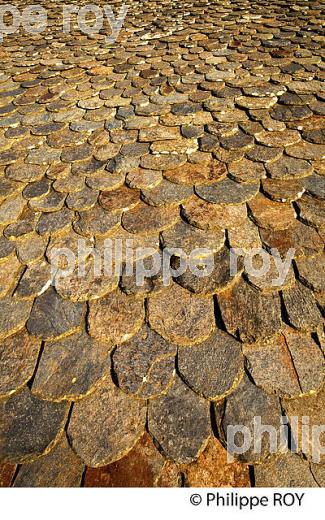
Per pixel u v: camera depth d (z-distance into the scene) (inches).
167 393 55.3
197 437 51.4
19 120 113.5
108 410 54.6
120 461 50.6
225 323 60.6
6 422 55.1
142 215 77.4
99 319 63.3
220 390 54.8
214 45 137.3
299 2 163.2
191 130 96.4
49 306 66.0
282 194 76.4
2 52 160.9
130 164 89.4
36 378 58.6
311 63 115.3
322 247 67.0
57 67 140.6
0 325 64.7
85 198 83.1
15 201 86.4
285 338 58.4
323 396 53.7
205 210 75.9
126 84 121.5
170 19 168.9
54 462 51.2
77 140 100.6
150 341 60.2
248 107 100.6
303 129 91.0
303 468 48.8
